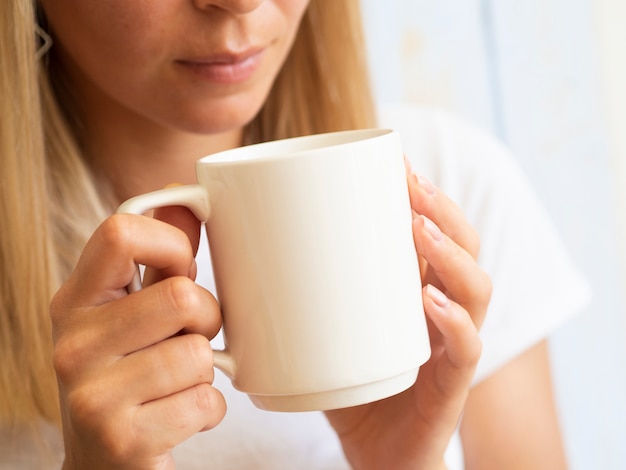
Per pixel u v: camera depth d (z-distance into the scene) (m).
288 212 0.57
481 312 0.67
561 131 1.33
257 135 0.92
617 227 1.37
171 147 0.85
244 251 0.58
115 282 0.61
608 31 1.32
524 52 1.30
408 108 1.04
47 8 0.78
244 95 0.74
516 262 0.97
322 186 0.57
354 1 0.91
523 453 0.93
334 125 0.92
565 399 1.40
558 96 1.32
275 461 0.86
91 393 0.61
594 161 1.34
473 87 1.29
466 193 0.99
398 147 0.59
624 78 1.33
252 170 0.57
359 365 0.58
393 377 0.60
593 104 1.33
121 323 0.60
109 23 0.72
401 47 1.26
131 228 0.60
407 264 0.59
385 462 0.73
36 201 0.80
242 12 0.70
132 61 0.73
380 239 0.58
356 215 0.58
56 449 0.84
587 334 1.40
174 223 0.63
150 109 0.75
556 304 0.96
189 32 0.71
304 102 0.92
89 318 0.61
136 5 0.71
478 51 1.28
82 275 0.61
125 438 0.61
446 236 0.65
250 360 0.60
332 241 0.58
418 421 0.71
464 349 0.66
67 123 0.85
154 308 0.60
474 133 1.04
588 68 1.32
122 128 0.85
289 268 0.58
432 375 0.69
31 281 0.81
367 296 0.58
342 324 0.58
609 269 1.38
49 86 0.83
